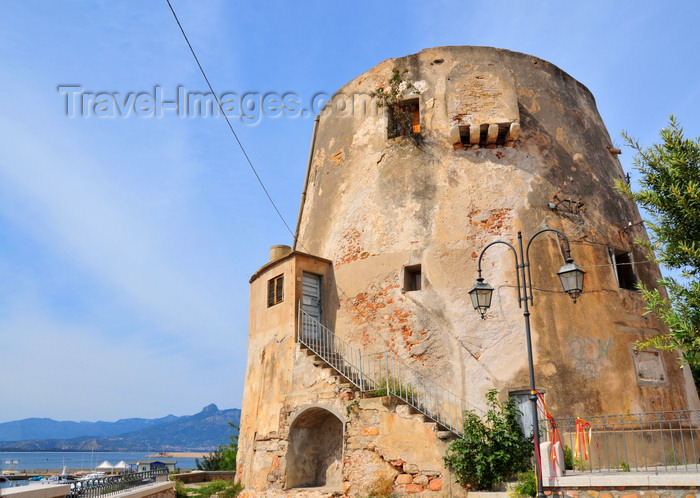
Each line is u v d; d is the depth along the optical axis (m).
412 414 14.15
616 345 16.23
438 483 13.32
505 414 13.50
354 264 18.48
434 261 17.16
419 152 18.61
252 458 17.66
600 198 18.59
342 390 15.31
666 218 11.20
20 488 10.42
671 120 11.48
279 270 18.80
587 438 14.59
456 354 15.99
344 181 20.22
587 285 16.72
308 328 17.86
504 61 19.28
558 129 18.94
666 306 11.10
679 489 9.23
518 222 17.00
